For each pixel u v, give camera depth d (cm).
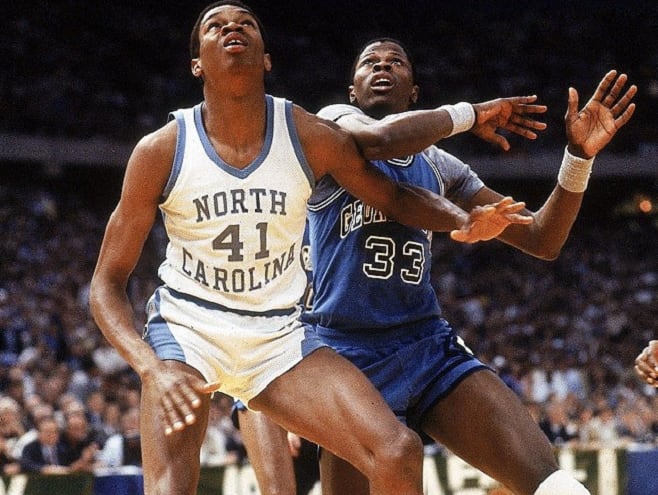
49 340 1535
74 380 1295
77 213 2266
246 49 384
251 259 390
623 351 1958
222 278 393
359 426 375
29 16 2633
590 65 2944
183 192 387
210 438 1115
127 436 1037
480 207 402
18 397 1151
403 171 482
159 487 372
